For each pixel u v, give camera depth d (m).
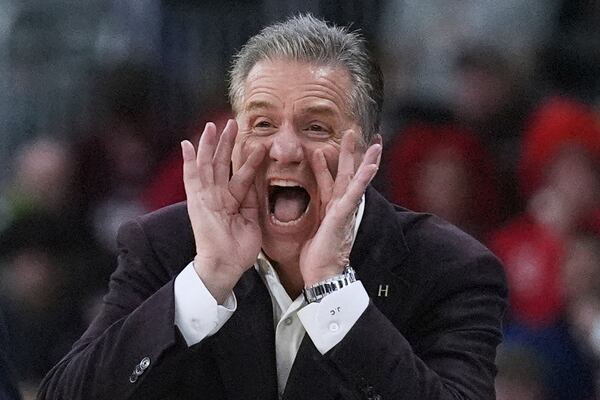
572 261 22.12
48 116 25.31
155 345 10.51
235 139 10.93
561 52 26.09
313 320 10.54
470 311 11.27
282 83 10.76
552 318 21.69
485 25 26.28
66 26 26.00
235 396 11.09
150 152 24.45
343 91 10.84
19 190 23.28
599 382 20.89
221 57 25.34
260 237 10.73
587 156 23.44
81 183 23.67
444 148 23.64
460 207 23.53
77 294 21.69
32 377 21.23
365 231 11.38
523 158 23.81
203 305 10.59
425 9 26.16
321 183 10.65
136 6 25.84
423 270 11.38
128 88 24.72
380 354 10.47
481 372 11.02
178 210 11.77
